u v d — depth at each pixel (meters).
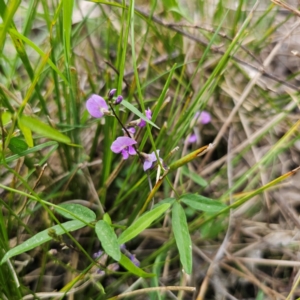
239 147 0.41
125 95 0.41
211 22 0.46
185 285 0.35
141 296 0.35
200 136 0.43
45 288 0.35
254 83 0.41
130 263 0.29
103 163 0.36
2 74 0.37
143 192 0.36
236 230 0.37
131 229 0.29
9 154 0.35
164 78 0.43
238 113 0.43
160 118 0.41
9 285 0.32
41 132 0.28
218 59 0.44
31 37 0.45
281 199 0.38
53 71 0.34
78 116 0.36
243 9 0.46
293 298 0.35
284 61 0.46
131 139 0.31
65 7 0.30
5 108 0.33
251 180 0.40
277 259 0.37
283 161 0.41
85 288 0.34
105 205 0.38
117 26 0.45
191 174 0.38
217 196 0.39
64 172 0.37
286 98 0.43
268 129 0.40
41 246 0.33
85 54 0.44
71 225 0.29
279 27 0.47
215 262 0.35
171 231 0.37
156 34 0.42
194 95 0.42
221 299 0.35
